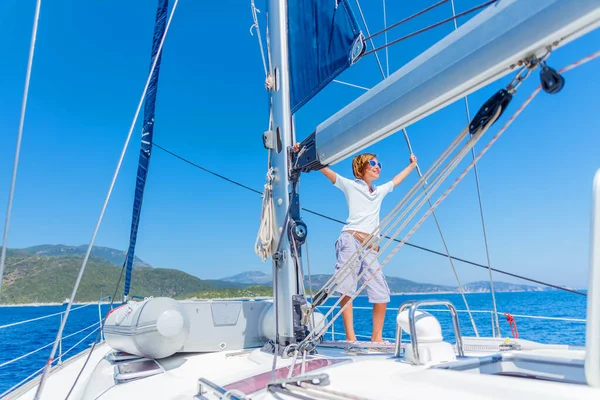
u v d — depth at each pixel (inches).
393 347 92.4
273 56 111.9
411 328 67.9
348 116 78.6
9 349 764.0
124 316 112.1
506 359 67.4
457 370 62.2
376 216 127.6
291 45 106.5
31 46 68.4
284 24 110.3
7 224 65.8
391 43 74.3
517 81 53.1
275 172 106.4
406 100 63.9
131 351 109.3
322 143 88.4
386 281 122.0
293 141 109.7
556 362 61.1
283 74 108.2
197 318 117.8
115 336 112.4
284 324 99.3
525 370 64.9
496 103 55.7
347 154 84.6
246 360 104.1
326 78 90.4
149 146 149.6
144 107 151.6
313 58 95.7
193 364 103.0
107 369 105.8
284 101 106.7
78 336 959.0
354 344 99.6
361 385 58.9
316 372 68.6
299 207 104.5
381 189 130.9
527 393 47.4
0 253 64.8
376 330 118.4
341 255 123.5
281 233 101.0
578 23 42.5
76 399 99.0
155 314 101.8
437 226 135.6
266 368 78.2
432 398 51.1
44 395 113.3
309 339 92.0
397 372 62.0
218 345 117.8
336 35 86.7
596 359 44.1
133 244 158.9
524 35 46.9
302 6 101.8
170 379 87.7
